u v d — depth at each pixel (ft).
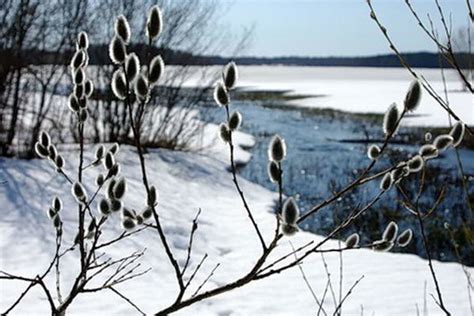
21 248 17.28
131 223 4.80
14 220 19.26
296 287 16.70
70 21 29.53
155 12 3.86
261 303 15.33
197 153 40.14
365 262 19.33
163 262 18.26
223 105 4.13
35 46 29.22
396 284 17.15
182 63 38.50
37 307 13.51
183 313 14.19
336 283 17.16
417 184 39.06
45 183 23.56
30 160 27.04
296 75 506.48
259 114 107.55
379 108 123.65
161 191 27.66
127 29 3.96
